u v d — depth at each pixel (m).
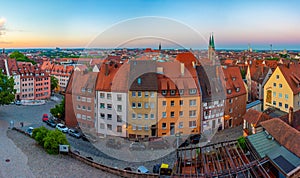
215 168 17.53
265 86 39.66
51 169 21.16
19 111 47.19
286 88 36.56
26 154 24.09
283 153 16.44
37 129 29.19
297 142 16.84
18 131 32.25
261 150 17.61
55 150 24.23
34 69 63.50
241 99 36.78
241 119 37.00
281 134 18.28
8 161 22.55
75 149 26.91
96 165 21.52
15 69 59.06
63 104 39.41
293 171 14.40
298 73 38.56
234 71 38.16
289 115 23.59
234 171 16.06
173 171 17.72
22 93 60.03
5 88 42.62
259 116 26.77
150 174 19.17
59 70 73.06
